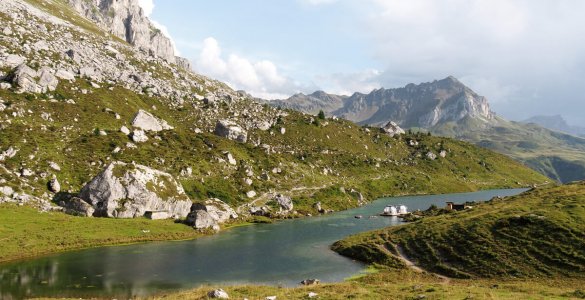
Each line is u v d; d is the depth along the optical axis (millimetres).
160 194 114812
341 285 53688
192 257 79625
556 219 70250
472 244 70438
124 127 151625
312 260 78000
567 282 53188
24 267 68750
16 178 104875
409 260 72812
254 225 122062
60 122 138750
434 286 50312
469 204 131875
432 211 137500
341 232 109562
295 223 126375
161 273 67312
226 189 144500
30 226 86688
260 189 156125
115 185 108500
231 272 68688
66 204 104000
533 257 61594
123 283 60906
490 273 60438
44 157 116875
